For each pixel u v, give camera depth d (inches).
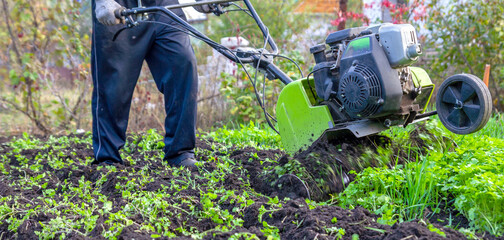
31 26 358.9
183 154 191.5
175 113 189.0
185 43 186.9
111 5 172.7
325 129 151.3
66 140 270.5
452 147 171.2
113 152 193.8
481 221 119.9
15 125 358.0
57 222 123.7
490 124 221.8
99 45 183.8
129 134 268.8
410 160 162.6
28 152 236.8
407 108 149.1
